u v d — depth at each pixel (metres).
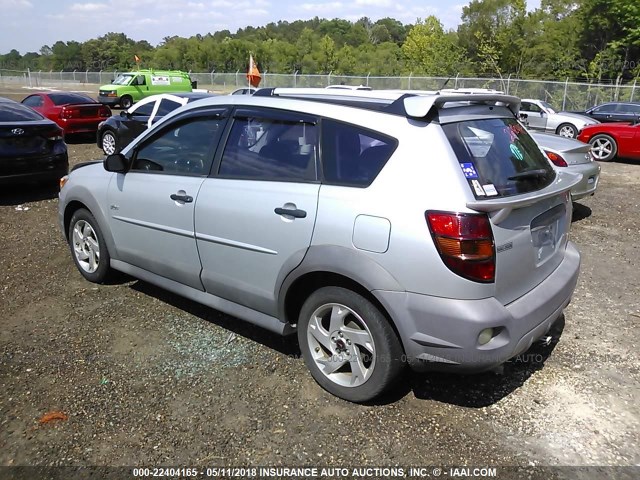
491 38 45.06
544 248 3.25
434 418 3.09
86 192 4.75
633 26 37.94
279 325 3.50
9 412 3.16
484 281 2.73
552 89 28.62
